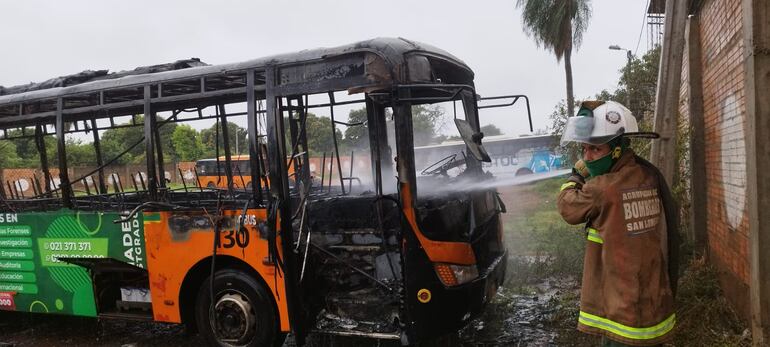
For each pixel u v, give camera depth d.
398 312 4.13
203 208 4.66
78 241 5.14
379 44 3.98
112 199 5.92
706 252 5.67
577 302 5.49
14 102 5.46
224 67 4.55
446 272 4.00
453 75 5.11
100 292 5.20
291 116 4.84
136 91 5.02
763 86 3.47
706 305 4.48
